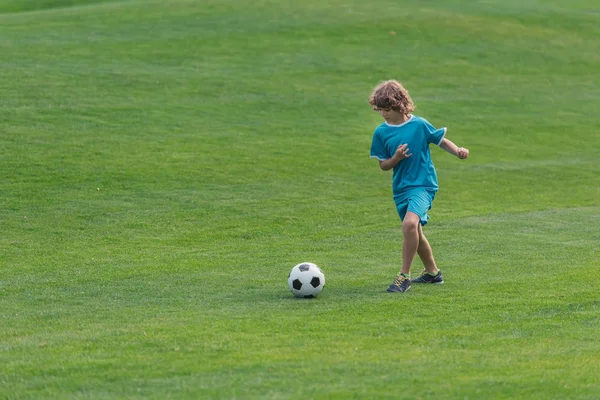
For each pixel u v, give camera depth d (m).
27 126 63.44
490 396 17.11
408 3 134.88
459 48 109.19
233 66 92.50
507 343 21.53
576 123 82.31
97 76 82.69
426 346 21.16
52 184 50.38
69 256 36.00
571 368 19.12
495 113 83.94
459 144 71.75
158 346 21.12
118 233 40.94
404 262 28.59
